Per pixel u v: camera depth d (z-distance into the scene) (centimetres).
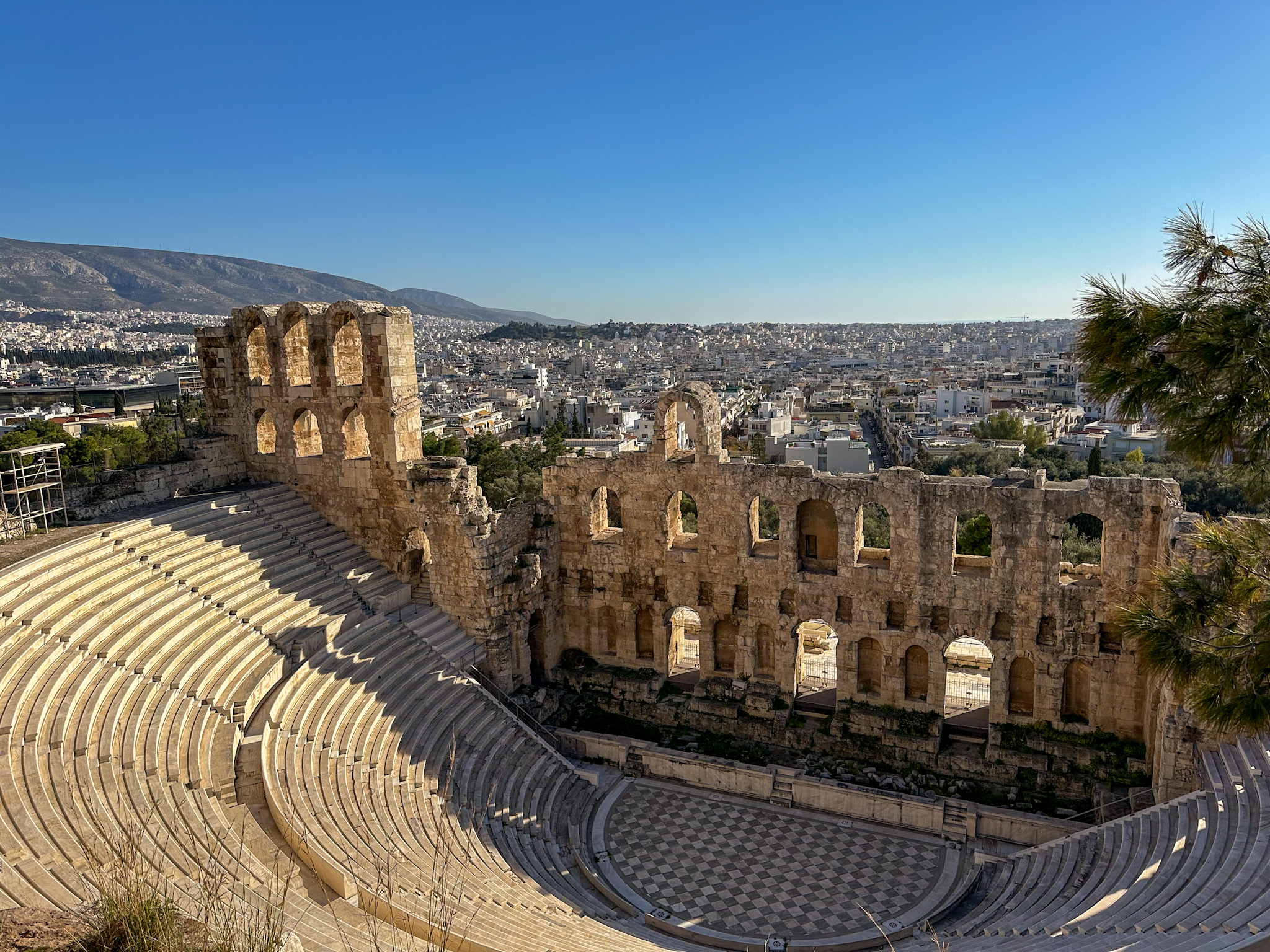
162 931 1491
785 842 4028
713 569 4919
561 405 19762
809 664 5450
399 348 5078
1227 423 1533
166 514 4631
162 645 3781
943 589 4381
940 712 4478
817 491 4578
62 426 13588
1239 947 2184
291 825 3081
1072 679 4362
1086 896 3086
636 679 5162
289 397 5341
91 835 2530
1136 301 1647
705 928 3403
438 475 4947
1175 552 3488
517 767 4309
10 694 3095
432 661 4659
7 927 1548
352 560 5169
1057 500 4116
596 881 3662
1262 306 1538
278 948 1605
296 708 3891
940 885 3666
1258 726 1756
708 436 4803
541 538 5222
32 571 3744
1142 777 3969
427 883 2972
